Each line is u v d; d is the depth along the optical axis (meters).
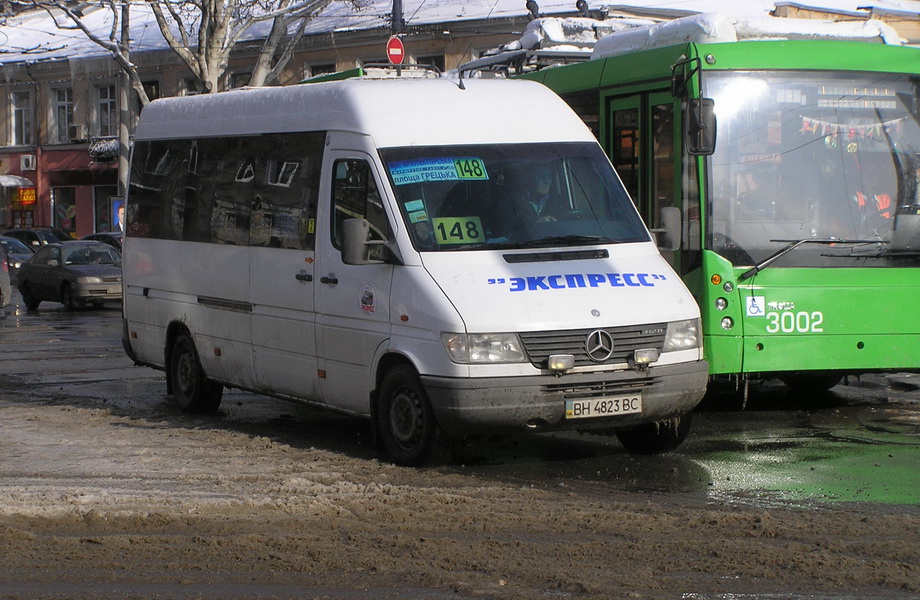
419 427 8.93
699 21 11.85
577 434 10.65
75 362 17.12
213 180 11.73
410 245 9.05
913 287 11.30
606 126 12.72
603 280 9.05
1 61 53.09
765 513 7.38
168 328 12.47
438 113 9.81
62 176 52.44
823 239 11.17
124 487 8.29
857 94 11.48
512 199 9.46
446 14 39.06
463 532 6.96
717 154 11.10
